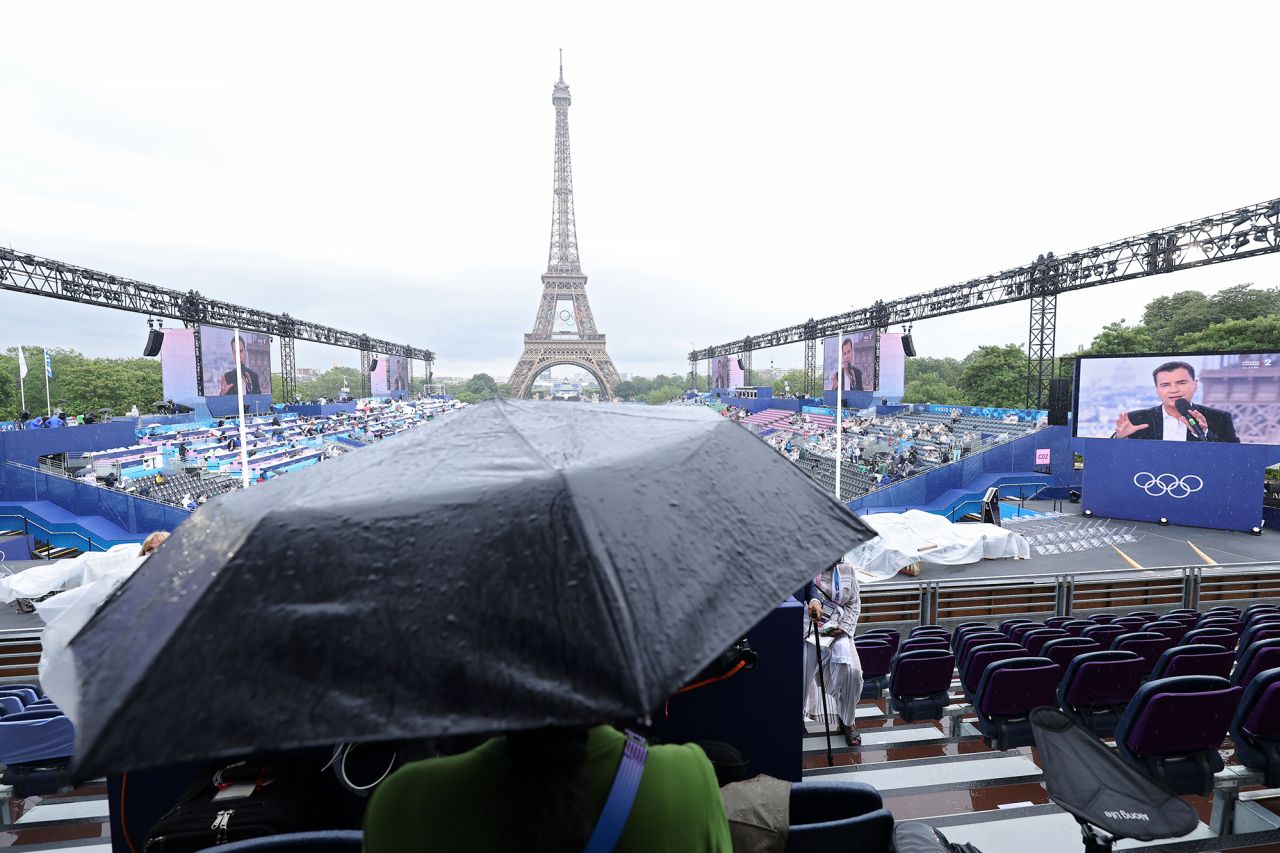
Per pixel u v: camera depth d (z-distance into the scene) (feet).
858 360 145.28
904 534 40.63
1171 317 203.92
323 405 188.85
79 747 2.15
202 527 3.54
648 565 3.05
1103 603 32.86
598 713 2.32
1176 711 11.24
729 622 3.08
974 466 87.66
